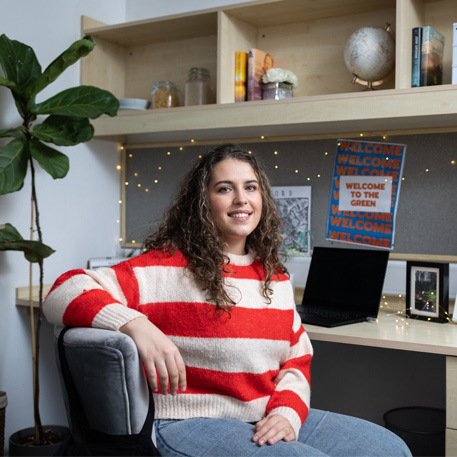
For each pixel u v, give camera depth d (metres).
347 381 2.36
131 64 2.78
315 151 2.38
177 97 2.56
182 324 1.31
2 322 2.27
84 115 2.12
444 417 2.14
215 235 1.39
